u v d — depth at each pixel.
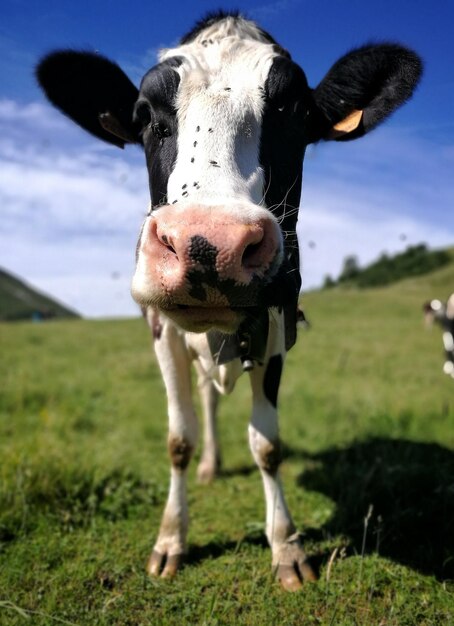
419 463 1.34
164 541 1.00
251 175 0.76
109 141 1.07
